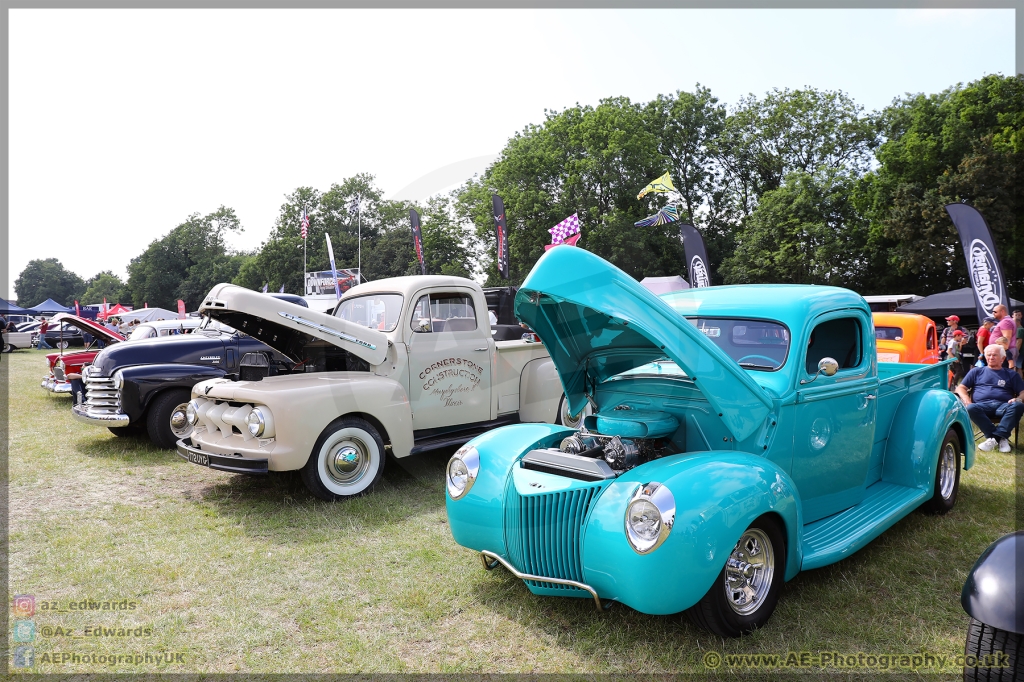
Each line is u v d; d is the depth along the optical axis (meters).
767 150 33.84
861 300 3.79
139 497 5.09
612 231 19.61
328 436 4.81
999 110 23.64
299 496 5.00
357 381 4.95
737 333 3.53
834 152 32.62
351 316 5.84
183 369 6.82
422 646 2.78
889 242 26.61
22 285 122.56
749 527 2.71
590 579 2.68
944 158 24.52
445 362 5.57
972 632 2.13
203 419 5.08
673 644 2.70
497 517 3.08
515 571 2.94
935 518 4.32
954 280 25.86
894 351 9.62
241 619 3.04
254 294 4.71
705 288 4.00
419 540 4.05
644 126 31.44
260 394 4.62
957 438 4.53
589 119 24.23
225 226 77.62
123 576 3.55
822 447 3.44
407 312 5.34
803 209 27.75
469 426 5.82
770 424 3.11
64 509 4.79
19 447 6.98
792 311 3.38
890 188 25.53
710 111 35.06
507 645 2.77
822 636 2.79
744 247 29.41
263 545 4.01
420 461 5.93
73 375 7.61
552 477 2.96
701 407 3.21
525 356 6.23
